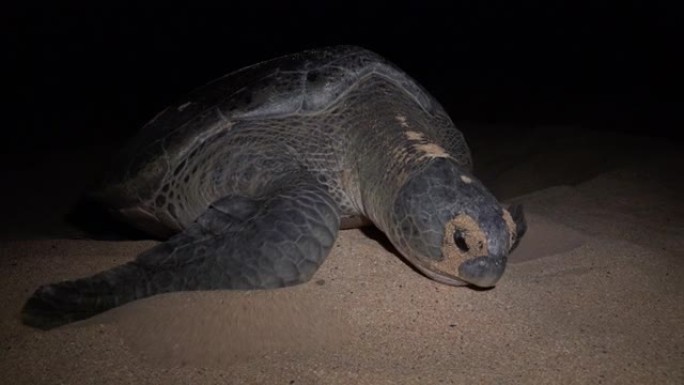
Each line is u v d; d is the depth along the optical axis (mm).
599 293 1154
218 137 1429
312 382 902
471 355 975
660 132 2836
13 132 3334
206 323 1019
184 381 906
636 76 4289
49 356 962
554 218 1560
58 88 4383
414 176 1187
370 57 1525
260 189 1327
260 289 1101
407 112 1435
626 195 1722
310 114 1434
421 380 911
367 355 967
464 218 1107
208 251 1137
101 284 1093
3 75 4645
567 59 4965
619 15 5902
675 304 1125
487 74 4695
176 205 1463
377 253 1278
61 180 2463
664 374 932
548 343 1001
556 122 3137
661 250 1356
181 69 4945
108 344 983
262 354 960
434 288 1155
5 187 2363
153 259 1146
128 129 3393
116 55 5371
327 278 1165
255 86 1468
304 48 5609
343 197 1402
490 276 1085
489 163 2309
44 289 1070
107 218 2016
